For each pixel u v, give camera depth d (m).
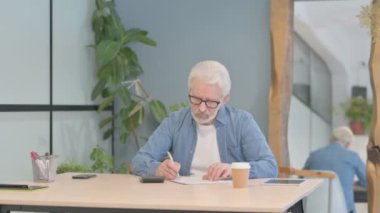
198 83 3.16
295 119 5.28
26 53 4.25
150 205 2.36
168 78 5.28
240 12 5.12
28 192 2.70
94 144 5.14
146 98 5.05
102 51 4.73
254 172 3.08
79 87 4.91
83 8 4.97
